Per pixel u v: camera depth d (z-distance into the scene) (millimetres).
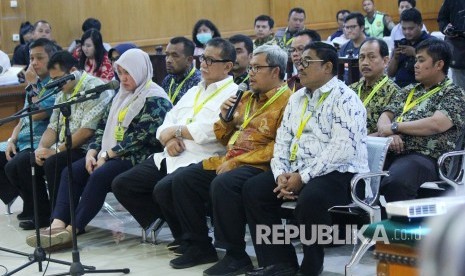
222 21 10898
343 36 8711
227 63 4219
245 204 3586
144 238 4426
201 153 4117
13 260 4160
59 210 4406
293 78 4871
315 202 3357
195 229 3924
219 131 3998
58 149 4789
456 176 3762
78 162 4605
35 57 5055
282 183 3494
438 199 2148
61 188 4461
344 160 3453
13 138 5219
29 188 5000
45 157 4770
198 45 7551
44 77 5074
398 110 4012
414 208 2047
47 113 5098
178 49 4707
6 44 9594
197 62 6344
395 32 7988
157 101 4457
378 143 3635
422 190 3826
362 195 3506
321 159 3453
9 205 5422
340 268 3686
